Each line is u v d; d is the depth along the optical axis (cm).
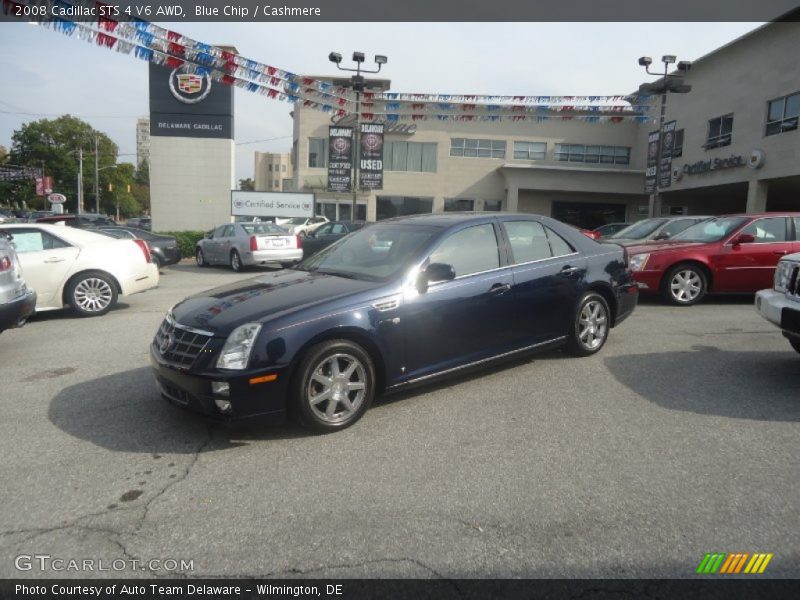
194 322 408
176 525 294
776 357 599
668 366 566
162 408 464
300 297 423
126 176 8562
